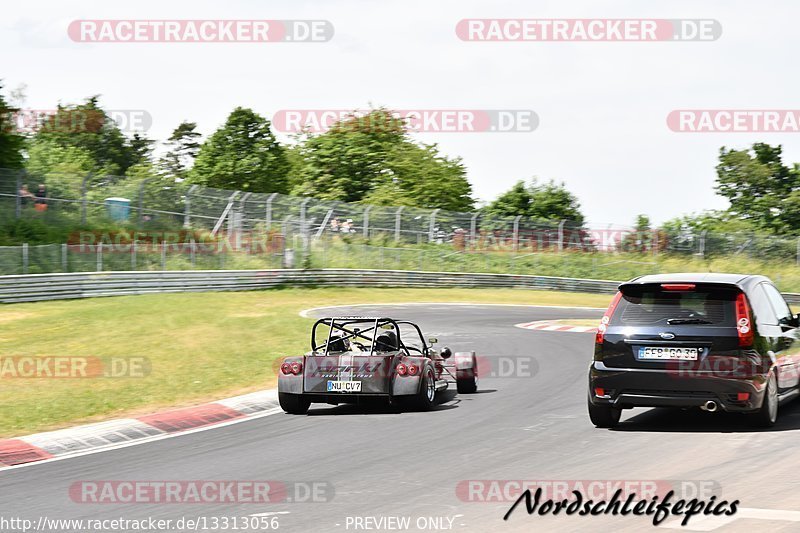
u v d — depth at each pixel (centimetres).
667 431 2236
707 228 16300
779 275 11906
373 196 15350
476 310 7644
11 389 3284
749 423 2219
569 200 15825
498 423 2484
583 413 2597
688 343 2173
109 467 2047
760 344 2178
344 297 8756
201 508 1625
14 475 1991
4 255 7375
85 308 6419
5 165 10031
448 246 11431
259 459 2081
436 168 16175
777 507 1480
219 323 5550
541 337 5212
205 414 2788
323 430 2470
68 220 8988
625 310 2272
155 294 7881
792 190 17312
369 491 1711
